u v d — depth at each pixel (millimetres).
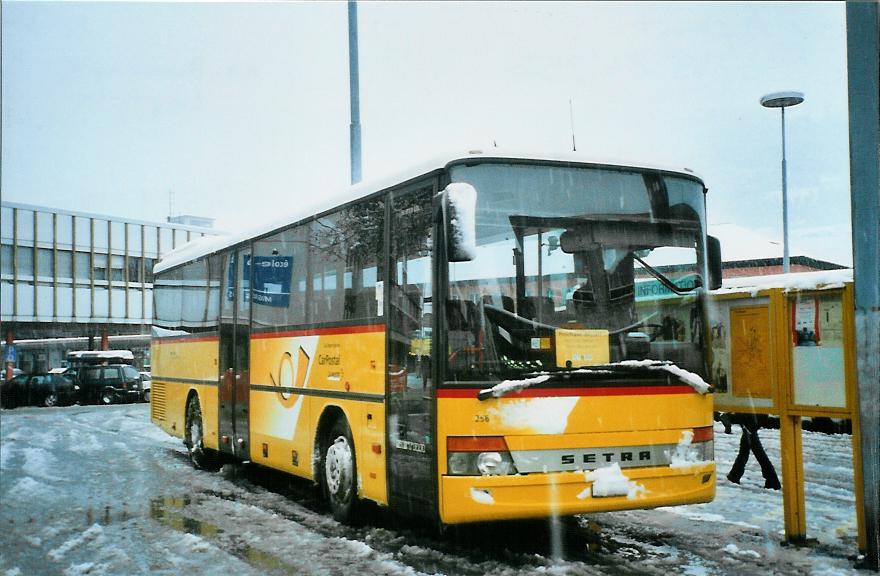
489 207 6984
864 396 6457
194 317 14008
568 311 6977
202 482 12102
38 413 30453
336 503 8719
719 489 9930
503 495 6523
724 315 7738
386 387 7734
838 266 27984
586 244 7148
